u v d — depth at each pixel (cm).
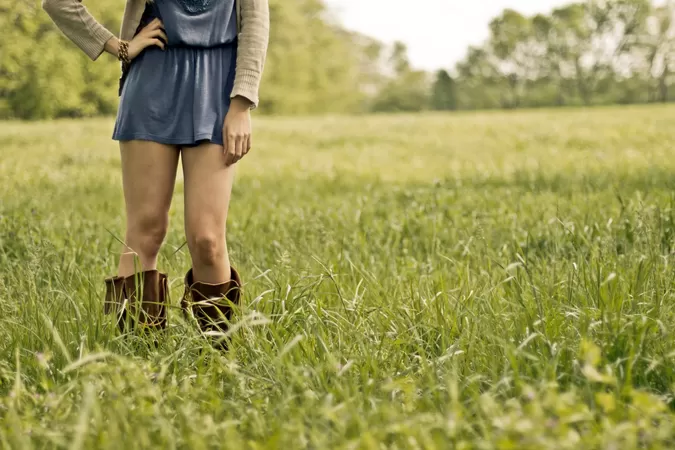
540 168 1077
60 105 4806
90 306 340
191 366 307
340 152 1788
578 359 268
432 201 787
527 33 11350
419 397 257
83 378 257
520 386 247
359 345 319
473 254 482
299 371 270
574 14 11081
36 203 804
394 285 424
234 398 273
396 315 354
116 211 812
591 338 295
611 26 11050
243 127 336
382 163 1516
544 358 281
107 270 485
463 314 348
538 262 454
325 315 347
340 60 7819
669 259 411
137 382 248
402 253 578
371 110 11425
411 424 217
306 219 674
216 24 340
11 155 1566
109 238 607
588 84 11256
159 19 339
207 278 348
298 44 7050
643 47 10956
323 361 295
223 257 347
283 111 6869
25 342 326
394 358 310
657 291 329
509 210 700
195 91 334
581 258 392
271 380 283
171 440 217
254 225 668
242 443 219
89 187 1090
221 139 335
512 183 1043
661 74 10956
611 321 293
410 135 2219
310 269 415
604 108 4212
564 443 186
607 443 195
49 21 4591
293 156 1700
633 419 210
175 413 251
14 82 4600
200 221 335
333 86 7706
